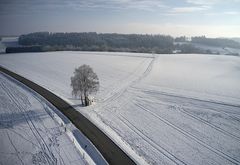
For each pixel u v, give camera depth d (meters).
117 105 49.06
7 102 47.66
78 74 45.41
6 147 30.56
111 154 29.08
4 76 73.19
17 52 158.62
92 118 40.25
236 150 31.59
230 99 54.44
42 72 82.88
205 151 31.12
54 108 44.56
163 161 28.42
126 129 37.09
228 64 115.06
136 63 108.62
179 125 39.25
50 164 27.11
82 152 29.41
